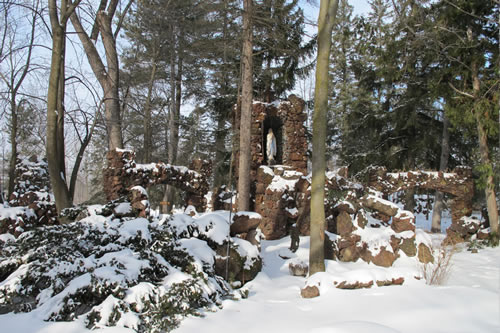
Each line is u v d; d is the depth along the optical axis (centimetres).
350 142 2397
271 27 1182
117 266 462
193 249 564
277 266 819
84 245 530
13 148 1229
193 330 395
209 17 1259
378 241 832
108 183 1244
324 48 688
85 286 425
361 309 461
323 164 678
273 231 1167
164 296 429
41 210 835
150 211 809
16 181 1466
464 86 1230
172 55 1823
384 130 2031
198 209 1521
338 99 2622
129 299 419
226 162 2155
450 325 400
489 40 1242
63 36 896
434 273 641
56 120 864
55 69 852
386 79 1447
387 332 362
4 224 747
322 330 371
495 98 1102
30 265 464
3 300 446
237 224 709
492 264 850
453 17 1214
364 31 1276
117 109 1427
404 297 498
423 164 2039
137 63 1947
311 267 669
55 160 856
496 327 394
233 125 1598
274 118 1531
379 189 1563
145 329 395
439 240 1289
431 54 1239
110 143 1410
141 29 1814
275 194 1194
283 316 446
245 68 1182
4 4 922
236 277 632
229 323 418
